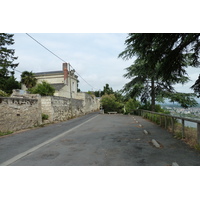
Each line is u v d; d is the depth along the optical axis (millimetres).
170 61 6973
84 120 16016
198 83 6699
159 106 21234
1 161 4312
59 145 5945
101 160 4184
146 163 3922
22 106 10422
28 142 6617
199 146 4957
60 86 26094
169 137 6777
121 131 8609
